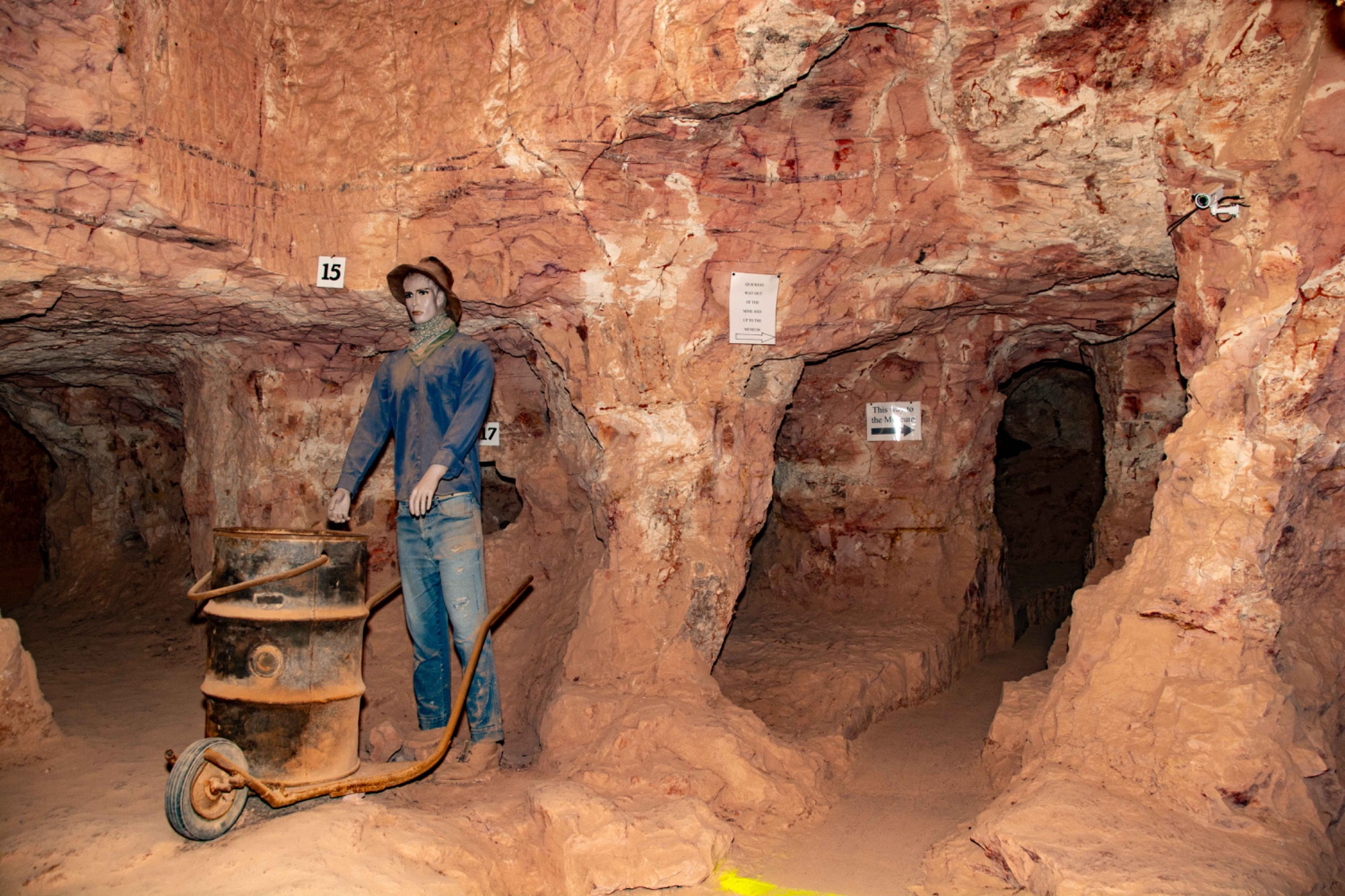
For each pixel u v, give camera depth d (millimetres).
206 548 5500
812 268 4531
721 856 3510
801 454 6465
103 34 3494
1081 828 3143
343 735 3395
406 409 3945
